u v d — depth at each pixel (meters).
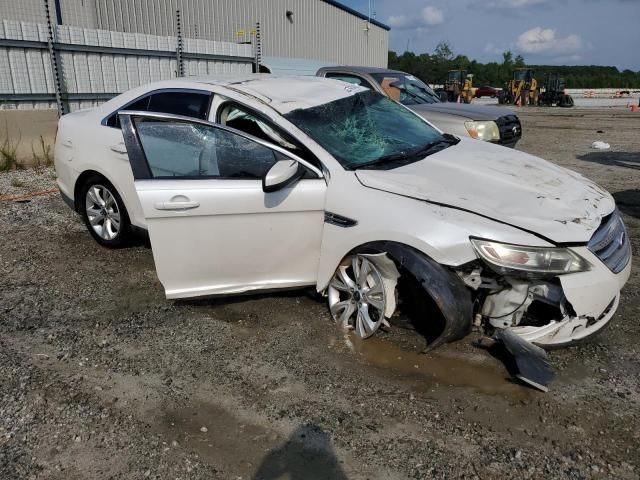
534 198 3.40
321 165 3.67
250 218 3.65
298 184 3.61
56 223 6.26
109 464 2.57
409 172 3.66
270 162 3.64
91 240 5.69
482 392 3.08
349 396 3.06
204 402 3.02
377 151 3.95
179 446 2.69
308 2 29.45
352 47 35.94
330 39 32.66
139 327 3.85
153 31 19.02
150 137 3.69
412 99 8.84
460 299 3.18
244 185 3.61
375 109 4.54
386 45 41.84
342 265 3.66
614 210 3.62
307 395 3.07
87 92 11.38
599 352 3.50
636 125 20.78
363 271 3.52
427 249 3.19
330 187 3.61
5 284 4.58
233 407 2.98
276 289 3.88
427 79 73.56
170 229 3.64
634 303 4.19
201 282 3.80
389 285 3.43
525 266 3.05
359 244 3.46
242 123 4.01
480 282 3.20
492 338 3.41
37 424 2.85
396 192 3.41
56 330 3.81
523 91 40.19
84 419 2.89
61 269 4.91
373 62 39.91
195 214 3.61
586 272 3.12
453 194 3.39
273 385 3.17
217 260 3.73
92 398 3.06
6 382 3.21
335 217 3.57
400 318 3.74
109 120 5.11
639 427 2.79
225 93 4.11
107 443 2.71
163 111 4.50
